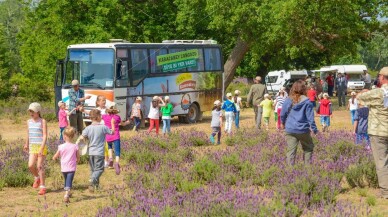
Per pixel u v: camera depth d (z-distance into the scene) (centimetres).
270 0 4053
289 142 1388
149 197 1149
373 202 1188
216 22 4097
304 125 1366
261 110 2805
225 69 4478
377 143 1242
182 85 3409
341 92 4600
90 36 3991
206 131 2994
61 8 4084
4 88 5481
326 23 4097
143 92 3155
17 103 4853
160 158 1753
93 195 1356
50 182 1538
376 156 1252
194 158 1811
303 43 4219
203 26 4481
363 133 1767
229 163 1494
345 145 1822
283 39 4184
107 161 1744
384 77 1220
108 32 4066
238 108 2917
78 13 4128
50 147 2009
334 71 7544
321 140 2042
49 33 4325
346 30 4153
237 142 2294
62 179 1562
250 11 4028
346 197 1266
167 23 4506
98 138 1377
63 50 4069
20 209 1228
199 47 3534
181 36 4572
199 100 3534
